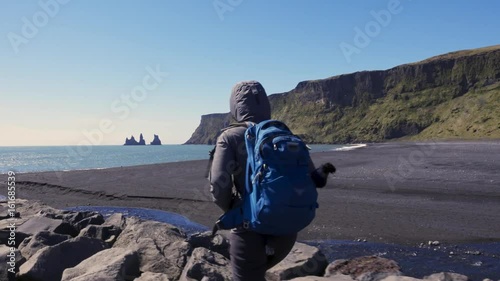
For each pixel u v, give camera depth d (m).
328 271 6.66
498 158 35.78
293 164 2.58
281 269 6.55
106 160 76.69
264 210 2.52
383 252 9.43
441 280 5.95
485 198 15.98
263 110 3.04
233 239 2.88
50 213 11.37
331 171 2.75
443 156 40.75
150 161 70.00
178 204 17.30
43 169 51.56
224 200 2.80
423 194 17.30
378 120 185.50
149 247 6.53
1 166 60.53
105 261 5.69
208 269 5.67
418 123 170.75
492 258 8.77
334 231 11.66
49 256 5.98
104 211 16.39
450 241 10.38
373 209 14.58
